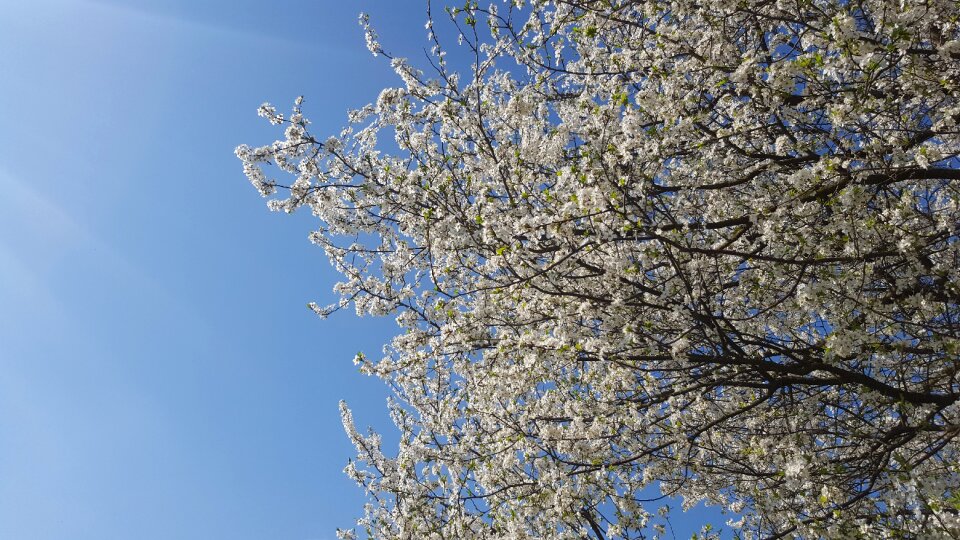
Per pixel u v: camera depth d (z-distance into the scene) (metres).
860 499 6.96
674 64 8.61
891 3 6.38
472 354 9.20
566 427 8.39
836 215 6.78
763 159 8.41
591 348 7.48
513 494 9.02
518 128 9.09
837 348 6.54
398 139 9.51
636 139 7.00
